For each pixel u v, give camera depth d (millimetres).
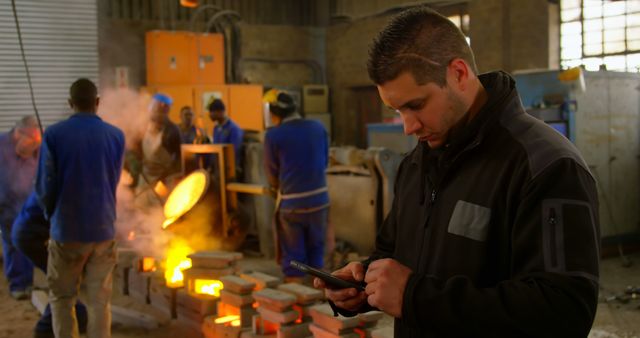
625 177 6758
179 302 4543
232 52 12766
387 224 1840
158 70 12008
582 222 1249
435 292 1298
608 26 9336
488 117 1416
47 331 4289
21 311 5082
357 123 14227
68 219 3541
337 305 1689
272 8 14359
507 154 1380
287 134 4957
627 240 6789
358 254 6289
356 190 6324
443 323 1284
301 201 4969
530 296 1216
